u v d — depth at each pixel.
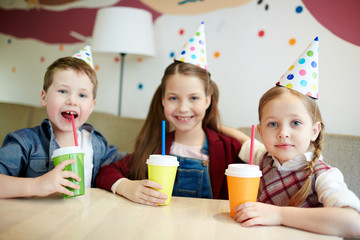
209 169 1.37
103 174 1.17
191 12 2.20
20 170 1.15
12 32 2.78
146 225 0.74
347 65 1.86
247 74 2.07
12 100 2.80
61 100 1.17
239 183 0.83
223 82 2.12
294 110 1.00
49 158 1.17
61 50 2.61
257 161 1.23
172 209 0.88
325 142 1.56
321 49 1.91
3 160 1.06
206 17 2.16
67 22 2.59
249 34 2.06
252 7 2.05
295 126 1.01
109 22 2.04
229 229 0.74
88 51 1.33
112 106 2.44
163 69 2.28
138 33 2.03
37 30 2.69
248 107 2.07
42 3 2.66
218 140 1.40
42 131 1.19
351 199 0.80
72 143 1.27
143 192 0.92
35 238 0.63
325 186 0.89
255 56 2.05
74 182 0.92
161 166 0.91
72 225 0.71
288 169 1.04
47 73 1.21
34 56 2.71
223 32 2.12
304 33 1.94
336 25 1.88
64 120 1.19
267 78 2.03
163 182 0.92
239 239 0.68
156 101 1.46
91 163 1.31
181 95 1.30
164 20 2.26
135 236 0.67
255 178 0.83
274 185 1.05
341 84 1.87
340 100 1.88
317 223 0.75
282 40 1.99
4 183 0.89
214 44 2.14
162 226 0.74
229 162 1.35
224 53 2.12
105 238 0.65
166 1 2.25
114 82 2.43
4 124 2.22
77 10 2.55
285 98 1.01
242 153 1.32
